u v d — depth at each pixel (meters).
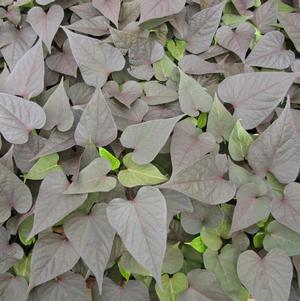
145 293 0.32
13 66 0.41
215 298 0.32
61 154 0.35
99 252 0.30
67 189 0.31
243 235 0.34
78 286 0.32
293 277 0.35
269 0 0.43
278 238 0.32
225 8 0.44
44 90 0.40
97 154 0.33
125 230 0.29
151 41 0.40
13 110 0.34
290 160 0.32
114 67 0.38
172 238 0.34
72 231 0.31
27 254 0.33
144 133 0.33
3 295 0.32
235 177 0.32
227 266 0.33
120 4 0.41
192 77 0.39
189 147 0.33
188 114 0.35
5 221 0.33
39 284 0.31
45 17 0.40
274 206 0.32
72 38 0.37
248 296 0.33
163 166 0.35
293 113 0.37
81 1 0.43
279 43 0.40
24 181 0.34
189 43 0.41
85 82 0.37
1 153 0.36
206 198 0.31
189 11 0.43
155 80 0.40
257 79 0.35
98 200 0.32
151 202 0.30
